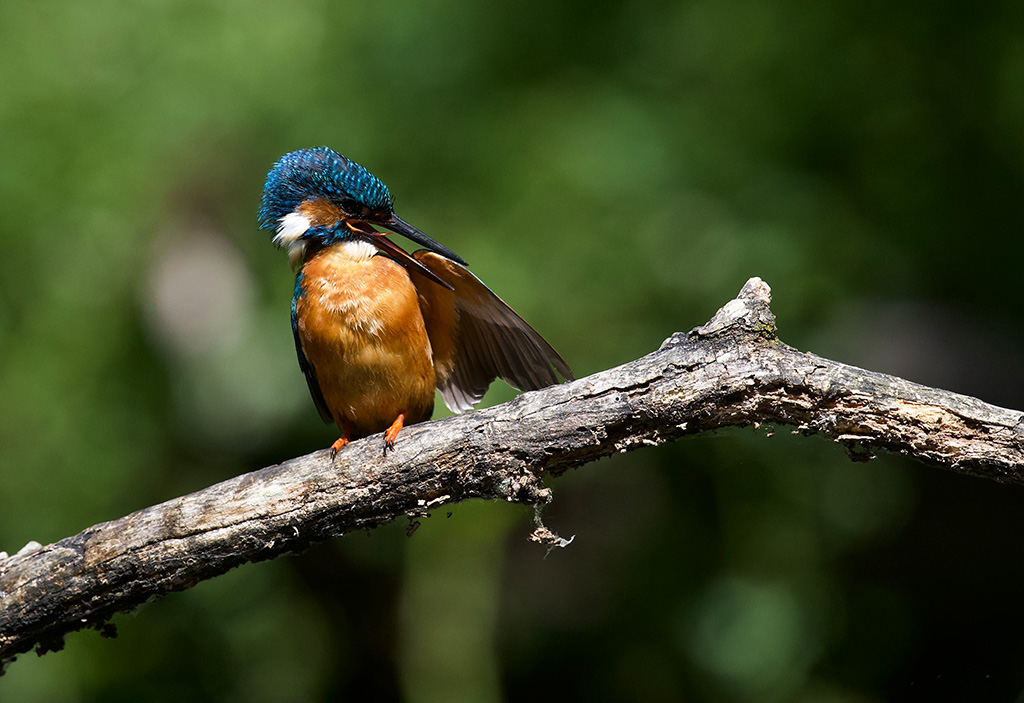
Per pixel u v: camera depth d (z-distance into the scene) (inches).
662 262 464.1
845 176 494.0
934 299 509.0
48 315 490.0
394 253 243.6
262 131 485.4
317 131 478.0
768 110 490.0
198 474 535.2
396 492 195.2
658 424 184.2
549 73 501.7
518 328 233.0
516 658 540.7
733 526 488.7
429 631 506.3
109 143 476.4
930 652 479.5
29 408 487.5
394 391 239.9
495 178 475.2
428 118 491.5
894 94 490.6
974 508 490.0
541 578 542.9
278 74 475.5
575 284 459.8
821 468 479.8
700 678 487.2
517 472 191.5
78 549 198.4
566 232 464.4
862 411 175.6
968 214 497.4
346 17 491.8
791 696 460.8
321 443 507.8
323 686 553.3
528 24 500.1
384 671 563.2
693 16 493.0
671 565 516.7
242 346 492.7
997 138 494.9
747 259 456.4
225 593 531.2
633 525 527.2
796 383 176.2
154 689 522.0
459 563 512.4
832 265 470.0
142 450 512.4
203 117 475.2
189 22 479.2
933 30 484.7
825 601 482.0
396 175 481.7
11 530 487.5
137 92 478.3
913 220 494.3
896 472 483.2
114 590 198.2
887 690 468.4
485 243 458.0
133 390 507.8
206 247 500.1
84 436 496.4
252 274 504.1
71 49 482.6
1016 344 494.3
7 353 487.2
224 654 531.2
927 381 473.4
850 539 495.5
